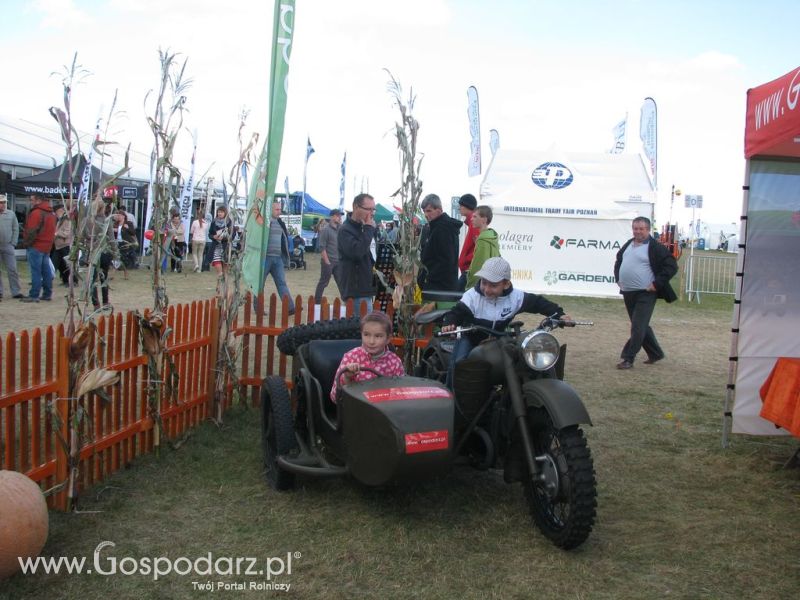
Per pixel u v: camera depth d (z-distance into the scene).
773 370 5.64
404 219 6.43
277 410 4.88
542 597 3.60
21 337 4.04
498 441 4.47
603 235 19.19
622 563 3.98
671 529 4.46
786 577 3.86
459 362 4.41
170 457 5.36
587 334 12.60
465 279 9.78
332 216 13.66
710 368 9.77
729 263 24.19
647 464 5.71
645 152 26.70
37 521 3.54
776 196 6.05
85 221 4.36
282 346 5.65
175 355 5.65
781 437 6.48
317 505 4.64
